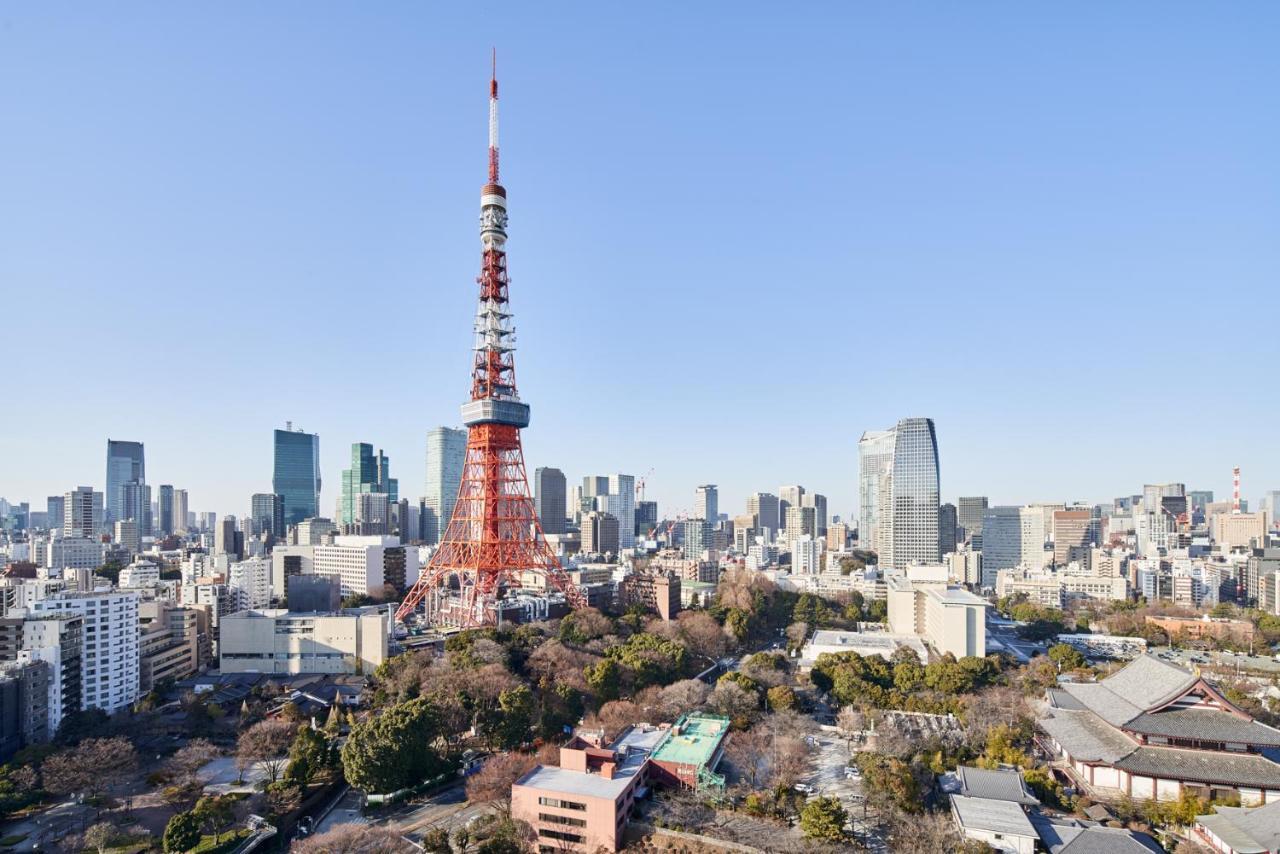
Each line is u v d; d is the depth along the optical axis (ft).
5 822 635.25
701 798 629.51
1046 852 543.80
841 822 563.48
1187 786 637.71
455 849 574.15
